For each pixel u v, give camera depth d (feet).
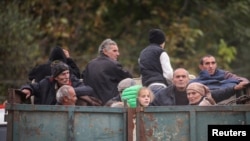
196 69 176.24
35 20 159.94
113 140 75.46
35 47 154.40
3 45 150.71
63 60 94.02
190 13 192.85
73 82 89.56
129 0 190.80
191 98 82.33
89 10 183.52
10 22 151.64
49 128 75.82
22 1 167.43
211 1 194.59
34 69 94.63
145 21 188.14
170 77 92.48
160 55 92.84
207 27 193.26
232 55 181.57
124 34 187.83
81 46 177.99
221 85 89.40
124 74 91.61
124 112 75.41
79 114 75.61
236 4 194.90
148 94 81.41
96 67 91.25
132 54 181.06
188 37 178.91
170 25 184.75
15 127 76.07
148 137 75.25
